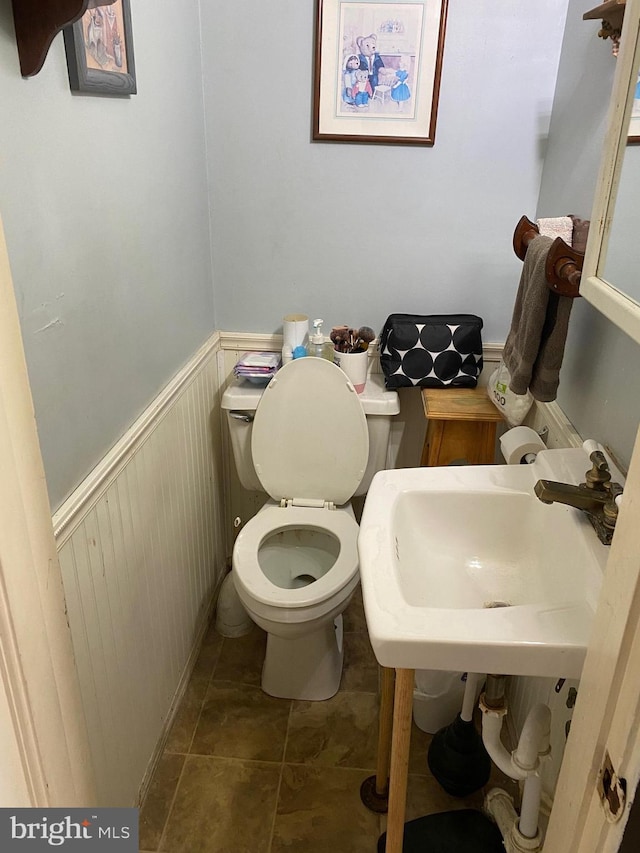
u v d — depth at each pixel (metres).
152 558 1.61
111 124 1.27
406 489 1.28
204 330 2.00
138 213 1.43
